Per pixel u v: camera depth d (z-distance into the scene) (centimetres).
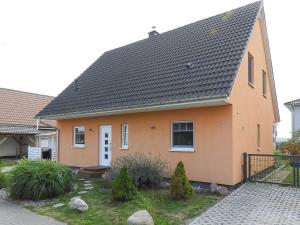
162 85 1329
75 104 1689
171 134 1295
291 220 723
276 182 1176
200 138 1194
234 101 1141
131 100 1355
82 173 1498
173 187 970
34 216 834
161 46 1750
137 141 1425
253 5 1512
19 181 1039
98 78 1852
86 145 1717
